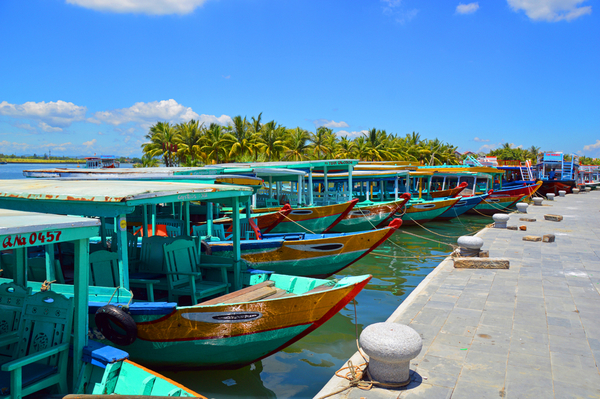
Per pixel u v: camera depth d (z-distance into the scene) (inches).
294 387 251.1
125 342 222.1
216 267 320.8
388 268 568.1
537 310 313.4
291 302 247.6
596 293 357.4
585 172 2640.3
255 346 256.1
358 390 201.0
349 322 358.6
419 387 203.0
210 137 2103.8
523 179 1674.5
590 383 206.1
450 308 318.7
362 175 927.7
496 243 618.2
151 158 2284.7
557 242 628.1
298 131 2214.6
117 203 216.2
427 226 1010.7
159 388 169.9
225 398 239.6
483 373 216.5
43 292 192.9
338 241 424.8
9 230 139.6
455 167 1151.6
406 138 3127.5
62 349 179.2
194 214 729.0
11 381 161.8
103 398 151.1
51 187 256.7
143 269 319.9
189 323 233.5
